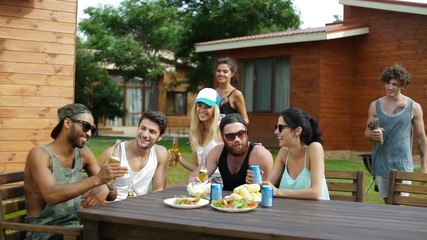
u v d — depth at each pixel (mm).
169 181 7961
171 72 24203
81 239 2854
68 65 6609
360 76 13047
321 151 3297
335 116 12898
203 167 3596
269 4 19719
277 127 3402
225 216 2607
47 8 6426
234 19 19484
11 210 3125
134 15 23391
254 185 3080
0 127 6152
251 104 14430
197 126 4371
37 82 6383
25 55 6289
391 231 2328
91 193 3234
